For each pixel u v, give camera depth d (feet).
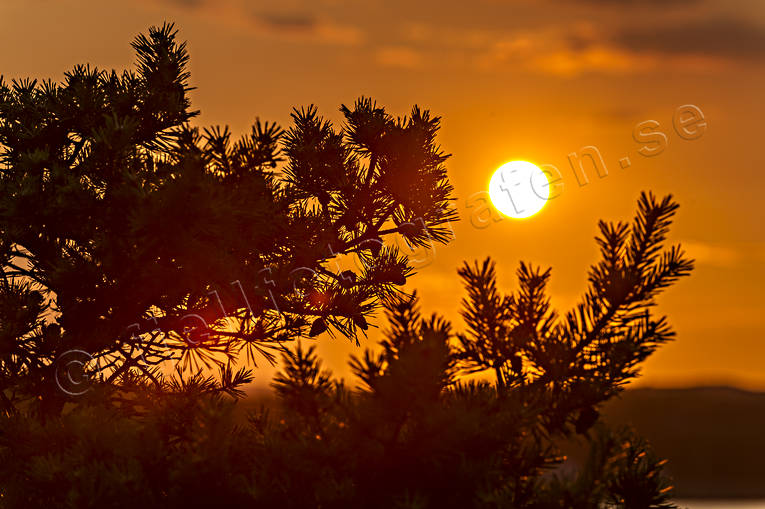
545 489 44.62
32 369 73.72
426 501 42.47
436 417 44.24
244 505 46.57
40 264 78.43
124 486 48.70
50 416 72.43
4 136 81.30
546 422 48.83
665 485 50.67
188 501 47.01
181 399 69.15
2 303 73.51
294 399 46.37
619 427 48.08
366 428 44.96
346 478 45.65
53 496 55.72
